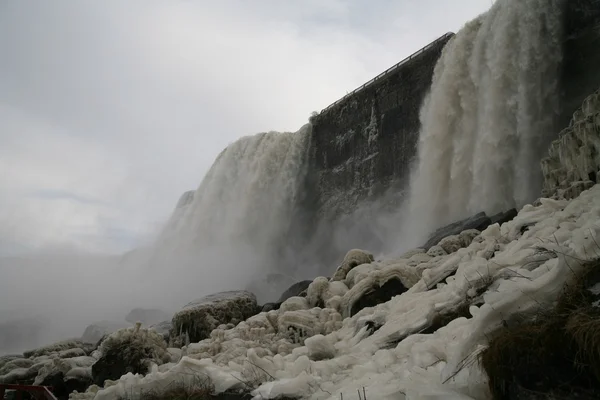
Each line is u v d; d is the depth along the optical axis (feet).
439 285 31.58
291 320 40.78
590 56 86.79
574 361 12.74
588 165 44.78
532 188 80.84
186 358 27.94
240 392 24.22
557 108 86.53
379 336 27.94
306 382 21.59
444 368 16.34
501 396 14.16
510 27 91.25
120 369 39.81
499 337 14.69
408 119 131.23
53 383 45.01
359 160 144.46
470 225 56.90
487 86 92.99
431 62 126.62
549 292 15.44
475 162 89.20
